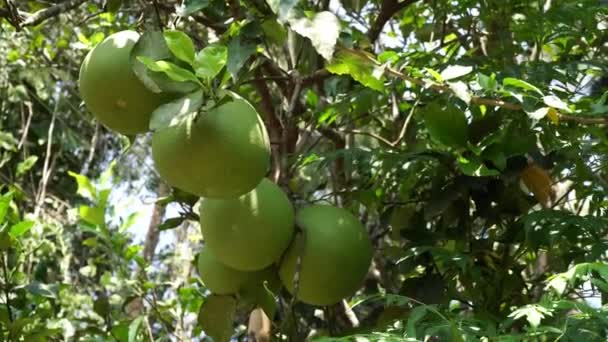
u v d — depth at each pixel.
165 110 1.14
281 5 1.25
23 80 3.71
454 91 1.35
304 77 1.54
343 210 1.46
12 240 1.62
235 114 1.22
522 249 1.63
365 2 2.05
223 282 1.47
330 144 2.24
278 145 1.55
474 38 2.11
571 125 1.51
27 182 3.75
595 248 1.42
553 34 1.81
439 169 1.60
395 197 1.84
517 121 1.53
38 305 1.79
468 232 1.60
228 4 1.43
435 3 2.05
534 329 1.12
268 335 1.43
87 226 1.88
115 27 2.21
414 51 1.87
